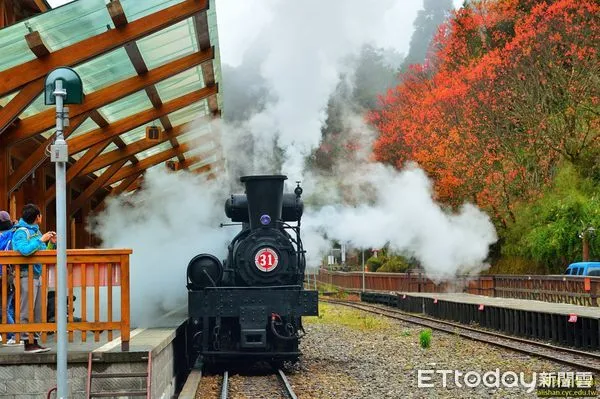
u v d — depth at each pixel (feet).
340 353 53.62
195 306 43.88
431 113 116.78
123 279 28.12
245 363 48.62
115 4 34.50
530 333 63.46
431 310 95.91
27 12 48.96
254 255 44.80
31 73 35.91
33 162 42.16
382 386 37.86
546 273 105.09
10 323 29.40
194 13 36.88
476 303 76.33
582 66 100.89
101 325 28.02
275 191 45.29
